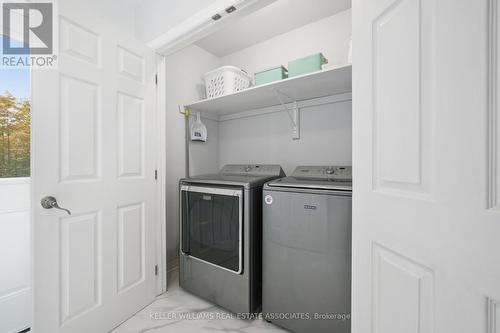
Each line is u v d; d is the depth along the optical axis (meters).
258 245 1.48
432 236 0.54
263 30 2.05
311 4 1.73
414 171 0.59
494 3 0.43
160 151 1.71
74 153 1.14
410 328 0.61
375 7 0.73
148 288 1.58
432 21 0.54
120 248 1.38
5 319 1.33
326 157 1.88
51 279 1.05
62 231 1.10
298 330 1.27
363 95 0.78
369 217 0.77
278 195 1.33
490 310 0.43
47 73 1.04
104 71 1.28
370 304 0.77
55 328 1.07
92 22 1.22
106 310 1.29
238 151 2.42
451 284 0.50
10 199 1.37
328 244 1.17
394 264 0.67
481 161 0.45
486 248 0.44
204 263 1.63
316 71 1.37
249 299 1.41
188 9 1.44
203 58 2.37
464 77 0.48
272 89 1.66
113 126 1.33
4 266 1.34
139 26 1.75
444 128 0.52
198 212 1.66
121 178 1.39
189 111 2.19
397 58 0.65
